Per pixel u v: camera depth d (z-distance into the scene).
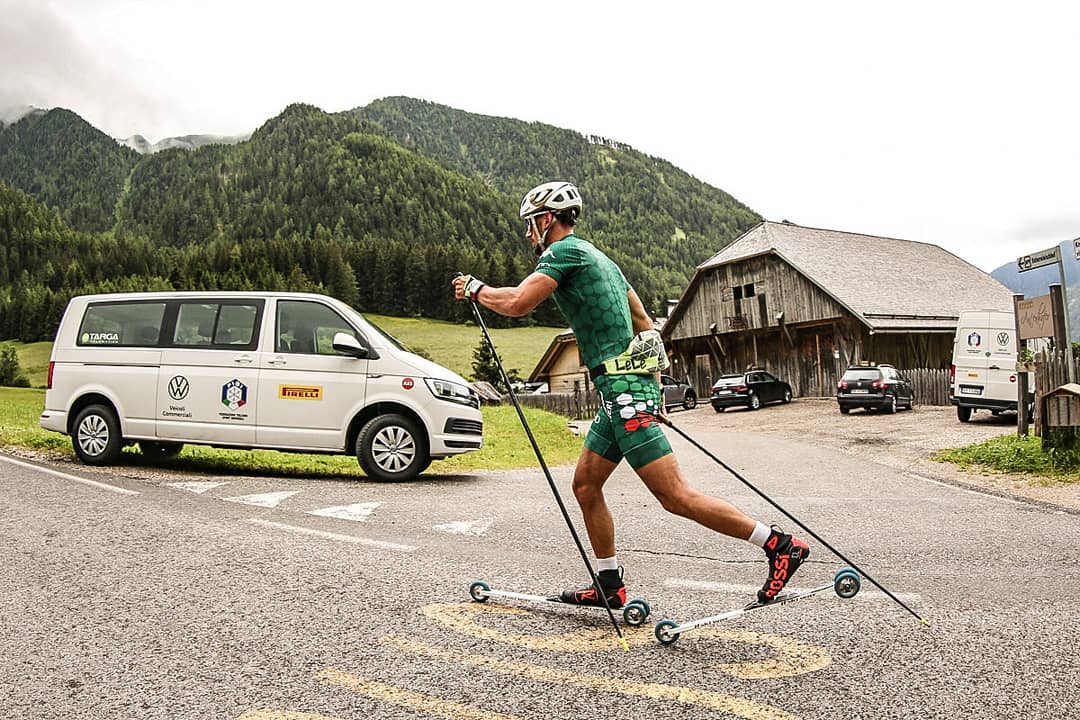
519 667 3.59
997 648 3.83
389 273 130.38
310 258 140.00
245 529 6.51
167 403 9.94
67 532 6.25
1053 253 13.23
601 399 4.12
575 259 4.00
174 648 3.84
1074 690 3.32
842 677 3.46
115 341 10.26
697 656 3.72
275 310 10.00
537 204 4.18
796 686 3.37
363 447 9.73
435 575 5.19
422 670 3.57
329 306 10.04
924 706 3.17
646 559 5.93
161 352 10.05
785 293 37.62
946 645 3.87
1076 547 6.39
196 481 9.09
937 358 36.50
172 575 5.10
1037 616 4.38
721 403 33.97
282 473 10.12
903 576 5.43
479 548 6.10
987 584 5.17
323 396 9.77
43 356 113.56
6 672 3.56
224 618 4.28
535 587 4.93
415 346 98.94
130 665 3.64
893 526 7.38
